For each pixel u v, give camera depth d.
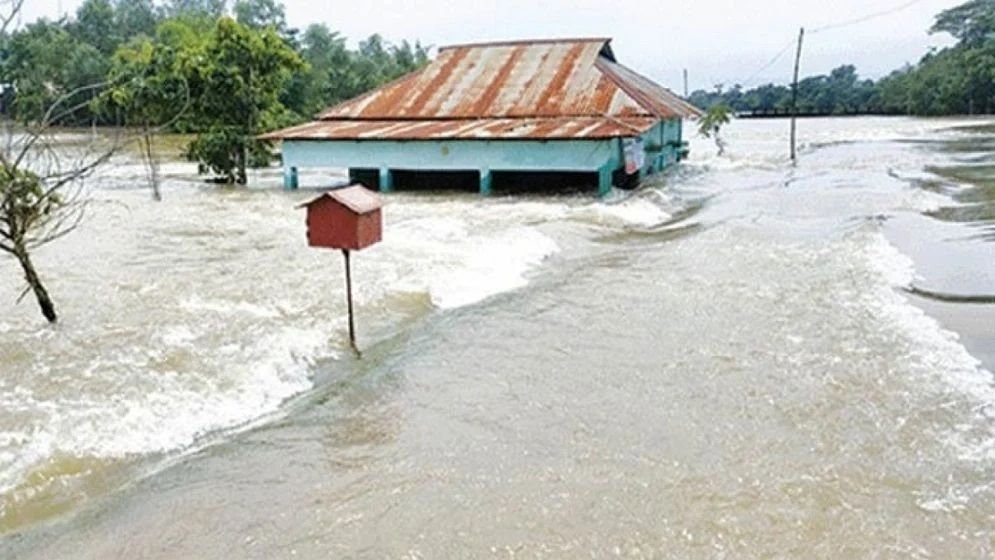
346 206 6.21
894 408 5.09
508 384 5.63
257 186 20.33
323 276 8.87
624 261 9.98
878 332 6.68
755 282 8.59
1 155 6.64
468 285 8.54
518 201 16.39
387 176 18.34
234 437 4.82
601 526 3.74
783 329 6.80
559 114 18.97
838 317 7.12
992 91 55.53
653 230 12.80
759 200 16.20
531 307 7.70
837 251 10.25
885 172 21.23
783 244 10.91
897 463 4.35
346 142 18.30
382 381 5.73
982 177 19.11
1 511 3.92
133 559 3.52
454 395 5.43
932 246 10.62
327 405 5.31
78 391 5.44
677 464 4.35
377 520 3.81
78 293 8.23
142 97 17.00
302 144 18.66
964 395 5.29
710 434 4.73
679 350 6.31
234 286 8.49
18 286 8.56
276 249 10.80
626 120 18.02
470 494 4.05
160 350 6.27
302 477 4.27
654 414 5.05
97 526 3.79
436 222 12.77
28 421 4.92
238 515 3.88
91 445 4.62
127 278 8.98
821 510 3.86
